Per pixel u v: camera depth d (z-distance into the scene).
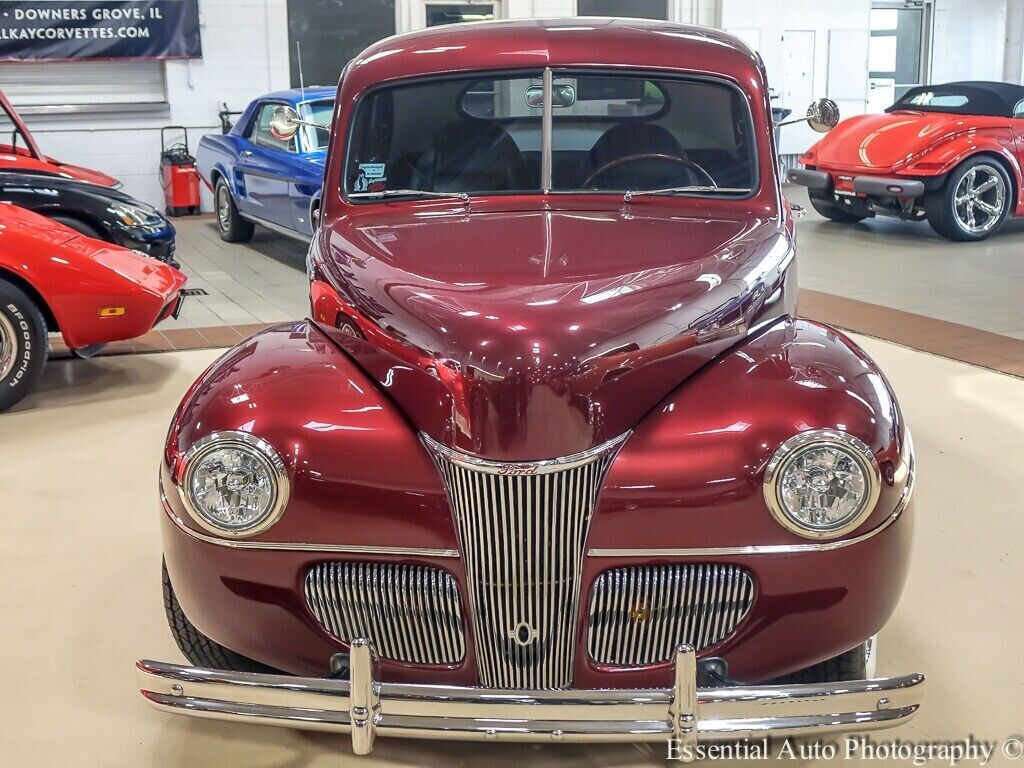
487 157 3.20
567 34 3.27
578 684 2.23
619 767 2.41
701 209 3.11
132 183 12.75
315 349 2.51
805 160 10.56
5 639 2.98
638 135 3.18
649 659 2.22
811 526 2.12
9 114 7.64
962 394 5.06
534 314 2.19
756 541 2.13
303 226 8.61
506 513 2.14
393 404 2.29
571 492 2.14
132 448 4.55
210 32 12.58
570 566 2.16
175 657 2.89
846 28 15.12
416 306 2.28
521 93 3.18
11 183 6.52
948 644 2.88
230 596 2.23
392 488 2.17
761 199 3.14
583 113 3.18
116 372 5.76
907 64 16.89
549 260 2.56
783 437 2.12
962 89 10.20
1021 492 3.89
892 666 2.77
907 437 2.27
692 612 2.18
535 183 3.20
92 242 5.23
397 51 3.29
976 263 8.64
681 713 1.97
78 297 4.96
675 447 2.16
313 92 9.31
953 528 3.60
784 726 1.99
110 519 3.81
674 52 3.20
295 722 2.04
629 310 2.24
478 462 2.12
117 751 2.49
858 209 10.54
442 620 2.22
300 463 2.18
